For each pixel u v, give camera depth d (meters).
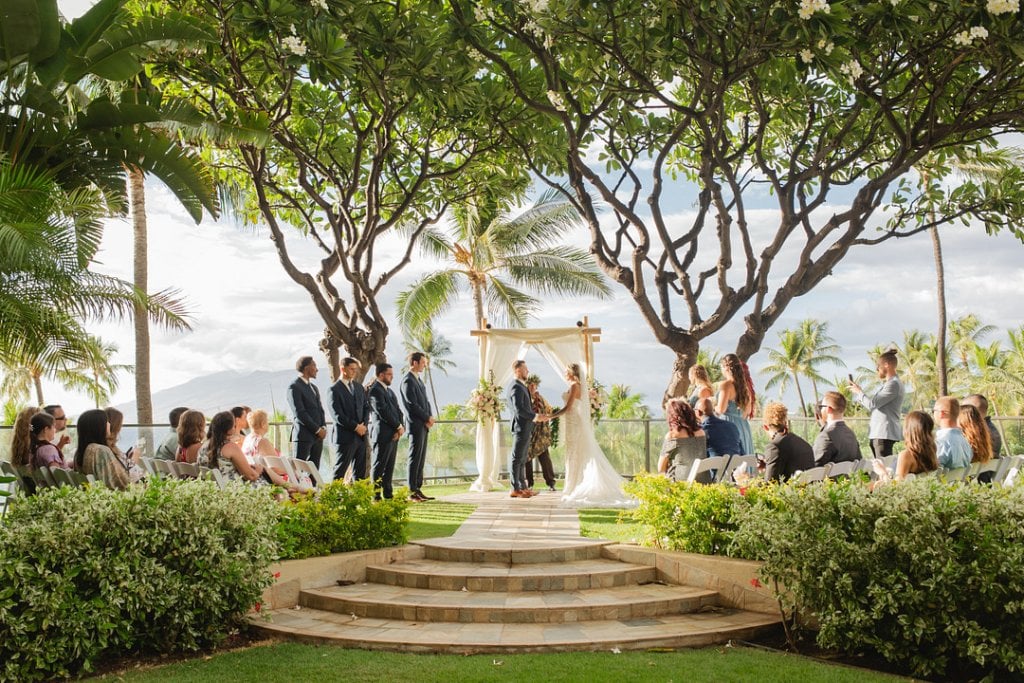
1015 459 7.19
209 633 5.60
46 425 7.47
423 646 5.43
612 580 6.86
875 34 8.90
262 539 5.97
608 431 16.14
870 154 13.52
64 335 7.82
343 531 7.39
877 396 9.38
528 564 7.29
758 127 12.27
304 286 13.61
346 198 13.42
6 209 7.60
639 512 7.53
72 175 10.33
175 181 10.73
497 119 12.62
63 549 4.99
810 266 12.85
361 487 7.73
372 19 9.38
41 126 9.82
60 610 4.89
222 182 14.87
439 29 9.91
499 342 13.55
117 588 5.14
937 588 4.95
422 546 7.66
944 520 5.09
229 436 7.79
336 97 13.18
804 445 7.43
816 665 5.14
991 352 46.28
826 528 5.43
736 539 6.03
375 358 13.76
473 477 15.97
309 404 10.63
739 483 7.31
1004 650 4.78
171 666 5.16
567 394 11.62
